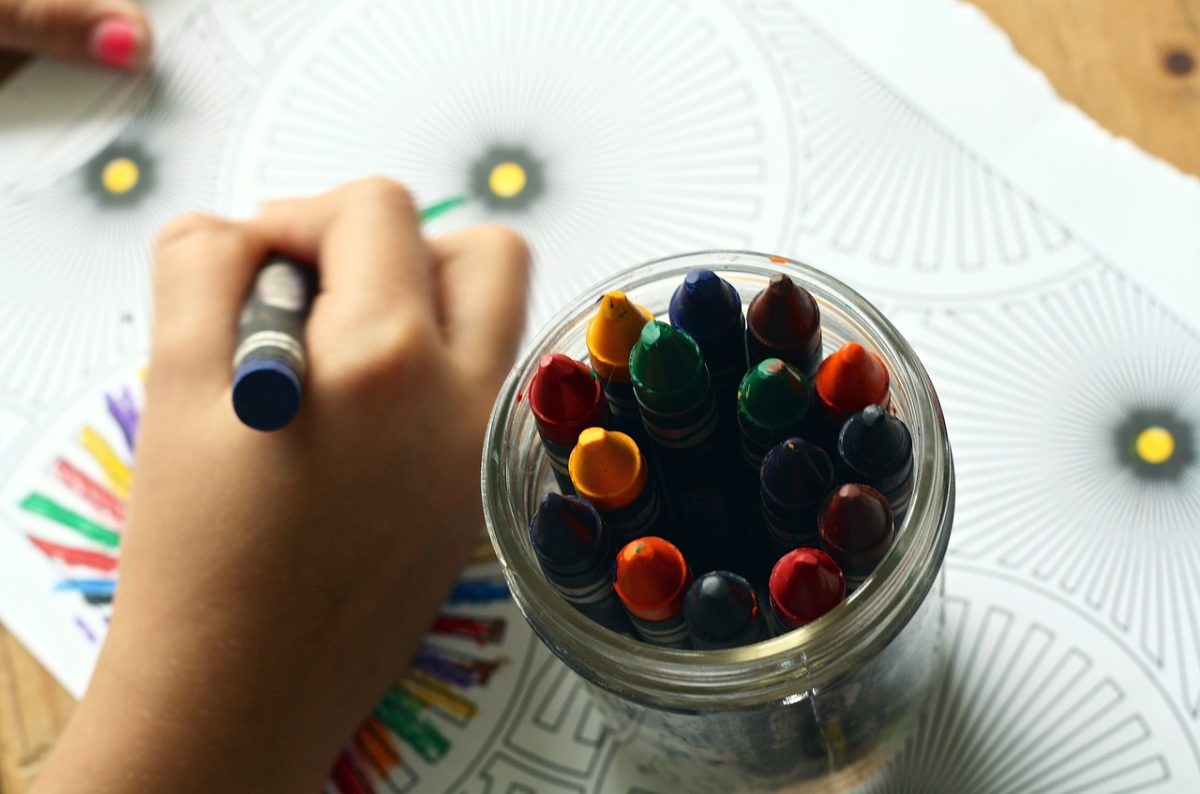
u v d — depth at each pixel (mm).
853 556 307
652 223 562
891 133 560
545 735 466
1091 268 514
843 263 536
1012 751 437
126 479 535
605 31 618
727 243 549
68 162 620
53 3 621
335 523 474
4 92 639
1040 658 450
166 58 642
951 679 453
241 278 527
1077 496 474
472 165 594
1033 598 460
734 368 347
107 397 554
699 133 581
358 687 471
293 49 638
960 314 517
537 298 552
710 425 338
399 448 488
